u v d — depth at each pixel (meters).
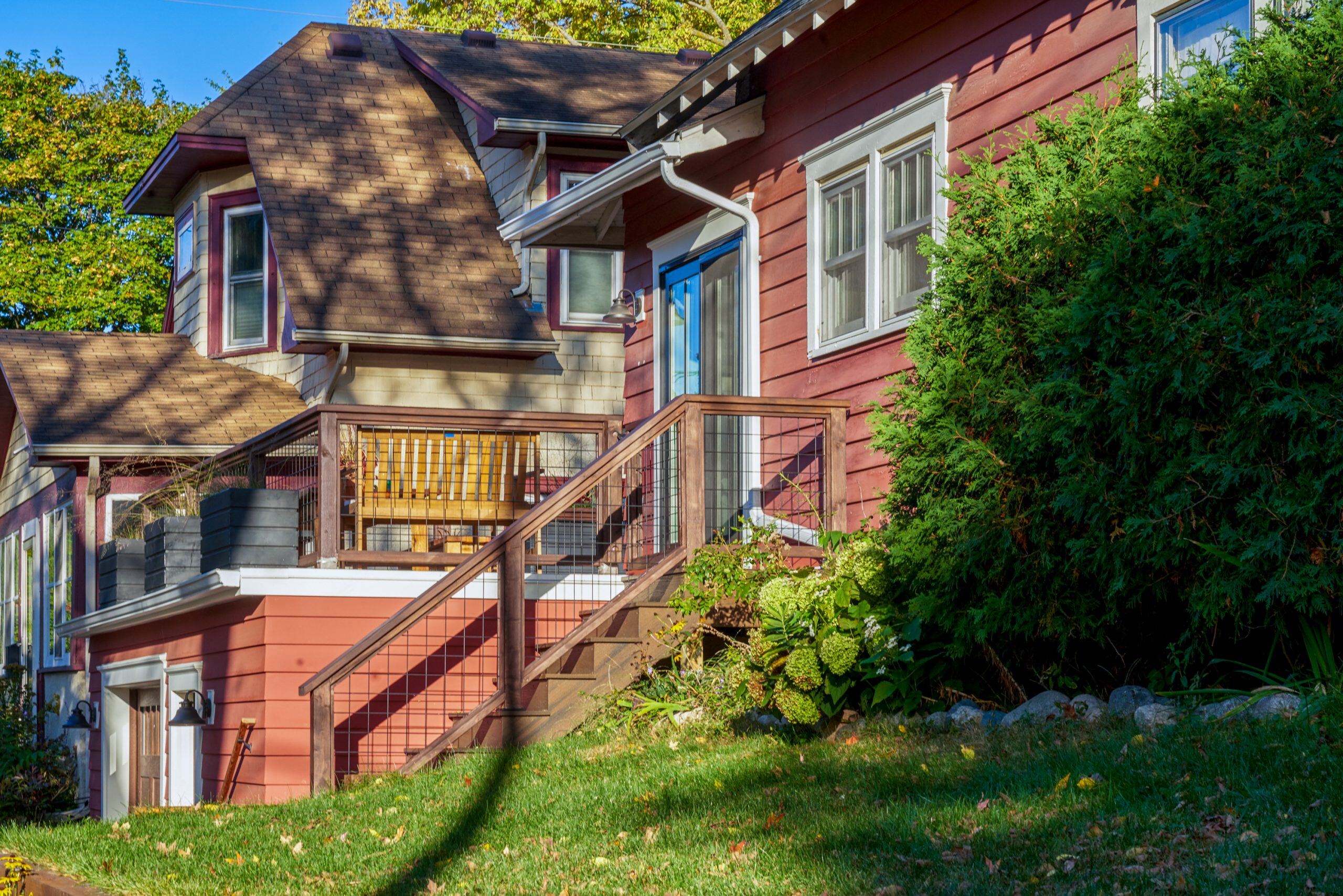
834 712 8.67
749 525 10.80
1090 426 7.05
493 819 7.80
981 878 5.27
